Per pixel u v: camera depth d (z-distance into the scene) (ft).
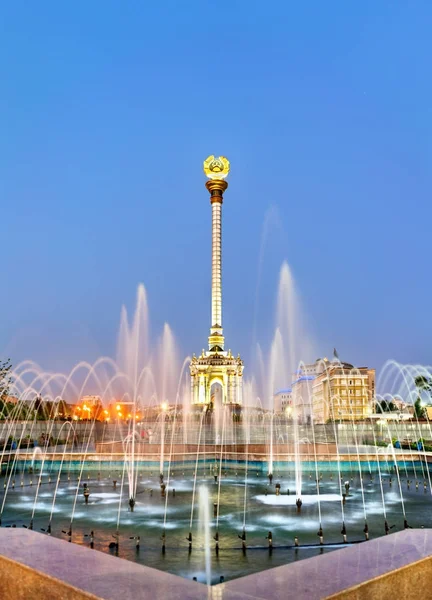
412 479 131.54
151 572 19.94
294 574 19.71
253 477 135.95
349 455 148.56
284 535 69.62
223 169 365.40
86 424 241.14
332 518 81.46
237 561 57.57
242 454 151.94
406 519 81.10
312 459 148.66
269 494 106.63
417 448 180.96
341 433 238.68
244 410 280.92
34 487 114.21
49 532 70.79
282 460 147.33
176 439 224.74
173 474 140.87
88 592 17.90
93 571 19.90
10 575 20.88
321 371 410.52
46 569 20.02
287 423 240.12
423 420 246.68
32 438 205.05
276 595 17.67
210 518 80.64
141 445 153.99
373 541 23.85
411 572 20.66
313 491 110.63
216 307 351.05
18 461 142.72
